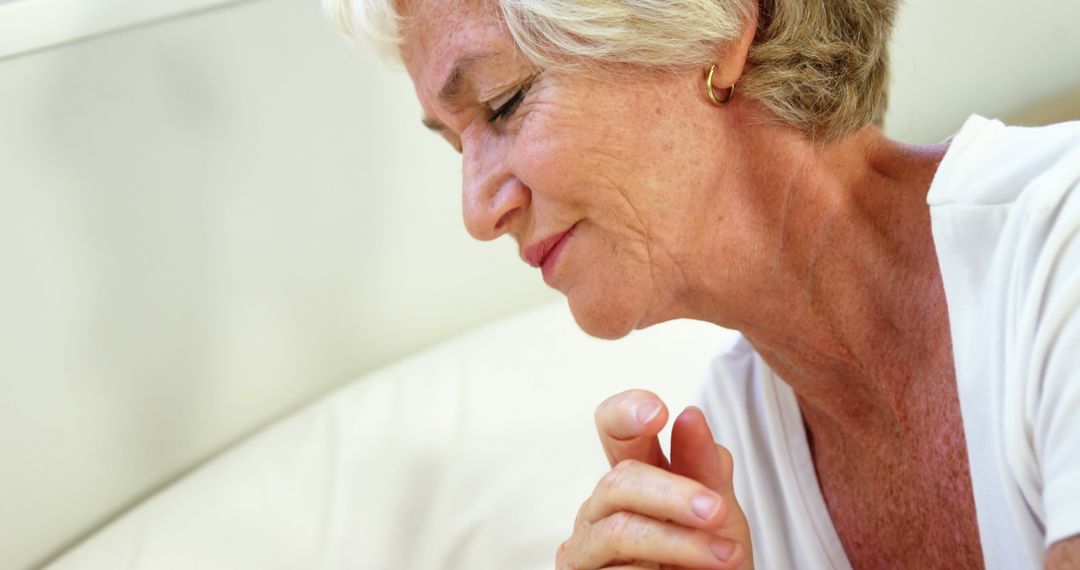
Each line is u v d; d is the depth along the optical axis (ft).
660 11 2.47
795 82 2.60
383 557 4.89
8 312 4.83
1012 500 2.38
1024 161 2.47
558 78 2.55
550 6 2.44
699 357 5.51
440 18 2.61
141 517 5.06
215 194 5.25
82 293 5.01
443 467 5.18
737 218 2.71
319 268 5.66
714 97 2.63
